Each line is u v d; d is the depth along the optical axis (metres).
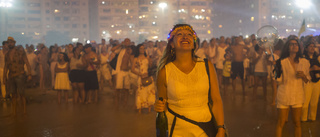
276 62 5.18
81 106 9.57
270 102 9.55
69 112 8.66
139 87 8.24
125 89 9.26
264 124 6.84
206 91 2.92
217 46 12.52
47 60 15.19
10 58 8.14
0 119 7.92
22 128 6.92
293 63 5.06
